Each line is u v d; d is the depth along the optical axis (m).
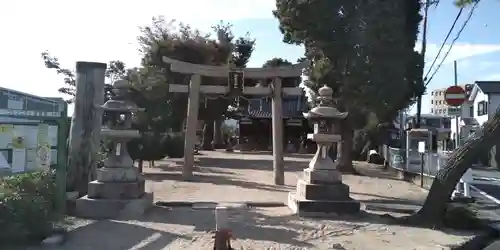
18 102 10.52
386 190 16.20
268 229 9.05
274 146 17.55
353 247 7.93
